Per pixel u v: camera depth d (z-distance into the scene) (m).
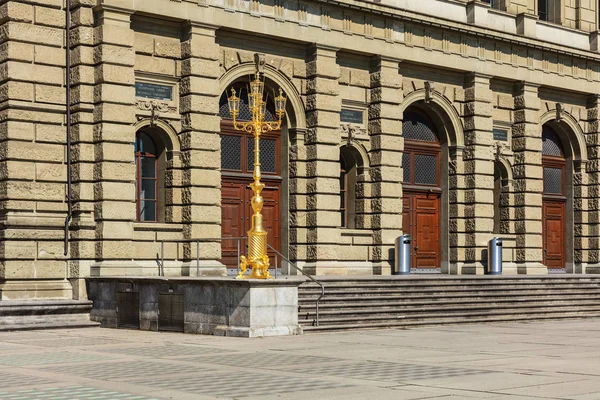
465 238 38.94
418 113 38.97
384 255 35.84
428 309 30.14
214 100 31.34
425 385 15.77
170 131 30.84
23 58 28.38
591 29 44.69
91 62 29.22
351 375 17.02
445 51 37.94
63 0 29.30
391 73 36.28
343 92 35.47
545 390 15.28
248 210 33.91
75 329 27.62
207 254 30.91
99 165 28.98
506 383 16.06
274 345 22.52
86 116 29.14
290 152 34.47
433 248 39.03
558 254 44.00
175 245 30.73
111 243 29.00
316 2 34.16
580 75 43.34
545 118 42.47
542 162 43.38
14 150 28.17
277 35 33.12
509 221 40.88
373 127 36.16
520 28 41.09
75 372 17.42
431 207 39.09
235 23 31.98
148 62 30.44
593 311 35.25
